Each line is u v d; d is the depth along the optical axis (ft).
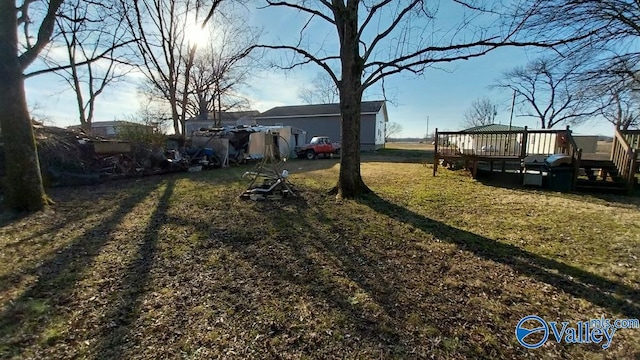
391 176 32.73
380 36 19.25
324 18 19.92
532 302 8.46
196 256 11.71
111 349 6.55
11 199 17.65
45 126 29.45
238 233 14.34
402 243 13.03
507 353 6.48
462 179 30.30
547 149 28.86
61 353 6.41
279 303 8.40
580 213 17.71
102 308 8.13
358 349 6.57
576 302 8.46
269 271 10.42
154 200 21.77
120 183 30.09
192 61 55.06
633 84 19.26
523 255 11.69
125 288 9.21
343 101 20.66
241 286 9.36
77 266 10.75
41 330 7.16
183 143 46.24
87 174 30.48
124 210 18.85
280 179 22.66
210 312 7.95
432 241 13.25
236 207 19.30
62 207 19.54
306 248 12.52
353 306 8.25
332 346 6.67
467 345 6.71
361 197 21.21
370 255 11.78
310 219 16.49
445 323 7.51
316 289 9.19
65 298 8.61
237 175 34.91
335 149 65.21
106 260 11.30
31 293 8.87
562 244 12.80
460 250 12.25
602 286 9.30
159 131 46.06
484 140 32.78
